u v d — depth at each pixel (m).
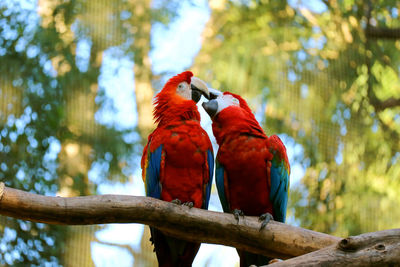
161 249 4.96
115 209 3.96
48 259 8.41
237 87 9.75
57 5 10.53
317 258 3.60
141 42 11.21
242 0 10.90
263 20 10.55
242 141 4.97
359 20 10.29
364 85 9.93
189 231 4.22
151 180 5.01
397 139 9.75
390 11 10.37
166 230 4.23
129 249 11.32
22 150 8.92
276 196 5.05
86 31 10.58
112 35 10.94
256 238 4.29
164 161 4.96
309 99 9.70
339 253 3.61
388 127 9.80
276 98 9.59
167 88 5.57
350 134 9.60
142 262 11.33
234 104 5.35
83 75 10.06
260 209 5.06
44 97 9.43
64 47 10.05
